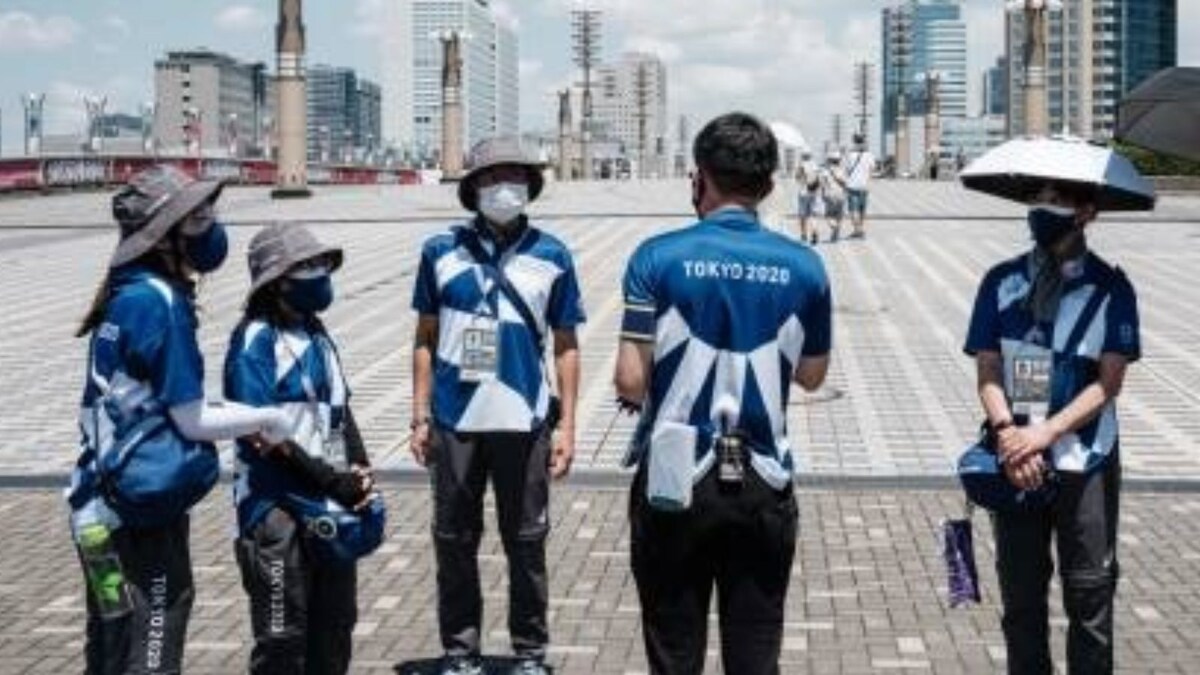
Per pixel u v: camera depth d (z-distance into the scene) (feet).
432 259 21.01
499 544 28.17
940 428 40.45
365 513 17.99
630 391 15.46
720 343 15.24
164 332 15.67
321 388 18.03
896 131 275.59
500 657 21.86
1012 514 17.78
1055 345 17.43
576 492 32.60
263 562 17.83
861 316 63.21
